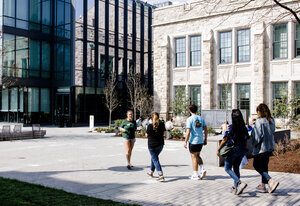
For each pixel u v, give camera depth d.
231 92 30.00
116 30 40.03
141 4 43.66
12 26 33.66
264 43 27.77
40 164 10.78
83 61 36.38
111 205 5.70
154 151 8.23
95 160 11.73
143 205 5.91
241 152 6.89
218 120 27.17
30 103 35.84
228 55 30.33
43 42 36.97
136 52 42.91
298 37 26.38
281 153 12.27
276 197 6.52
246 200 6.30
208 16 30.81
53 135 24.14
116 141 19.53
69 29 36.16
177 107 29.97
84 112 36.72
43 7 36.81
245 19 28.53
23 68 34.72
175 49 33.84
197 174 8.30
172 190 7.11
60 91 37.31
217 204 6.02
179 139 20.27
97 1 37.84
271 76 27.61
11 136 20.02
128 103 41.19
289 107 23.98
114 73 39.19
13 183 7.52
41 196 6.32
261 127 6.84
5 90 37.16
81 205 5.68
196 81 32.09
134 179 8.34
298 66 26.17
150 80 44.72
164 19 34.28
